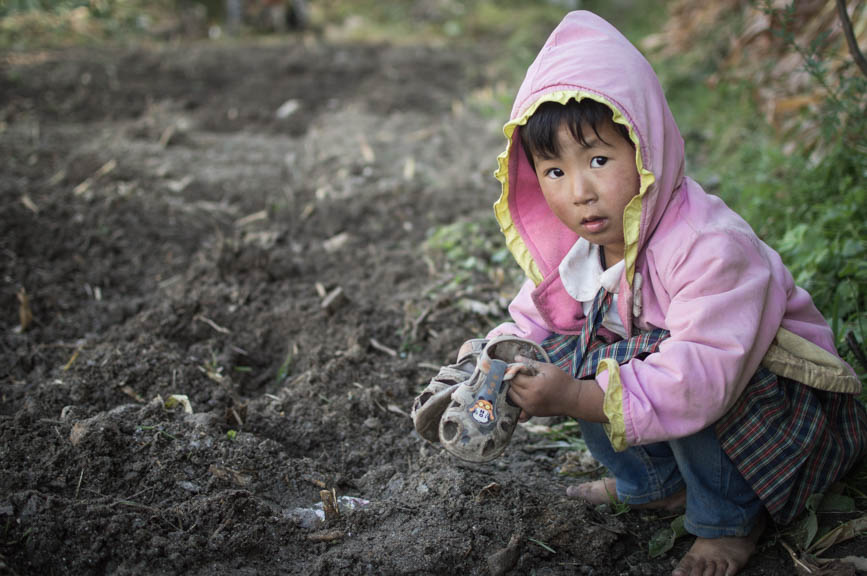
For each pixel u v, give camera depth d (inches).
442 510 88.9
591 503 92.6
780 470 77.6
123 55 328.8
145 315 129.2
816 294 118.4
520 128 79.8
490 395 75.2
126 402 108.7
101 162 200.4
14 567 76.7
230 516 84.0
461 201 183.0
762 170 167.0
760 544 85.4
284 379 121.6
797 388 79.0
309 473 95.7
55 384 109.3
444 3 488.1
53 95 264.5
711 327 71.6
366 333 128.7
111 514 81.9
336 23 472.1
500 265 151.7
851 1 155.8
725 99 222.2
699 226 74.0
